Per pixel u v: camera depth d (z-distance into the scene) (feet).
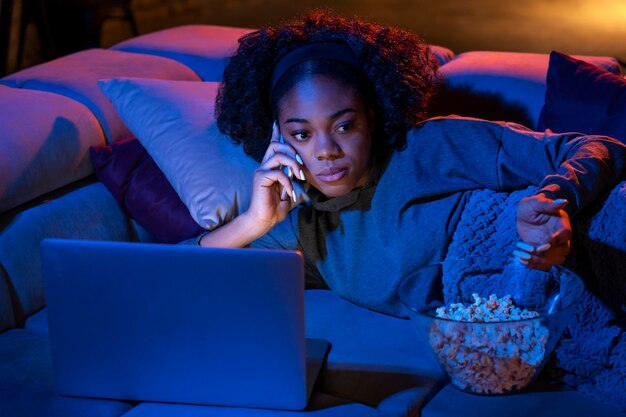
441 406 3.64
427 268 4.21
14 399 3.89
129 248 3.48
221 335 3.53
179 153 4.97
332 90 3.95
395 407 3.62
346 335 4.33
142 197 5.34
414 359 4.04
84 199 5.42
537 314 3.77
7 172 4.94
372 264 4.45
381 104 4.20
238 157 4.89
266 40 4.27
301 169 4.25
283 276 3.35
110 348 3.71
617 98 4.93
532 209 3.52
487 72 5.72
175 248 3.43
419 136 4.39
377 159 4.35
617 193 3.94
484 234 4.18
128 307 3.59
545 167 4.16
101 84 5.44
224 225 4.61
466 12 14.35
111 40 14.38
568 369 3.76
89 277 3.57
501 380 3.63
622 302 3.84
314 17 4.39
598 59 5.86
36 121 5.28
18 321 4.83
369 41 4.13
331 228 4.57
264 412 3.65
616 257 3.85
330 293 4.84
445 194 4.37
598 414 3.52
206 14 15.70
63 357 3.80
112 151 5.58
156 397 3.76
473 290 4.10
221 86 4.76
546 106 5.25
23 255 4.89
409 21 14.42
